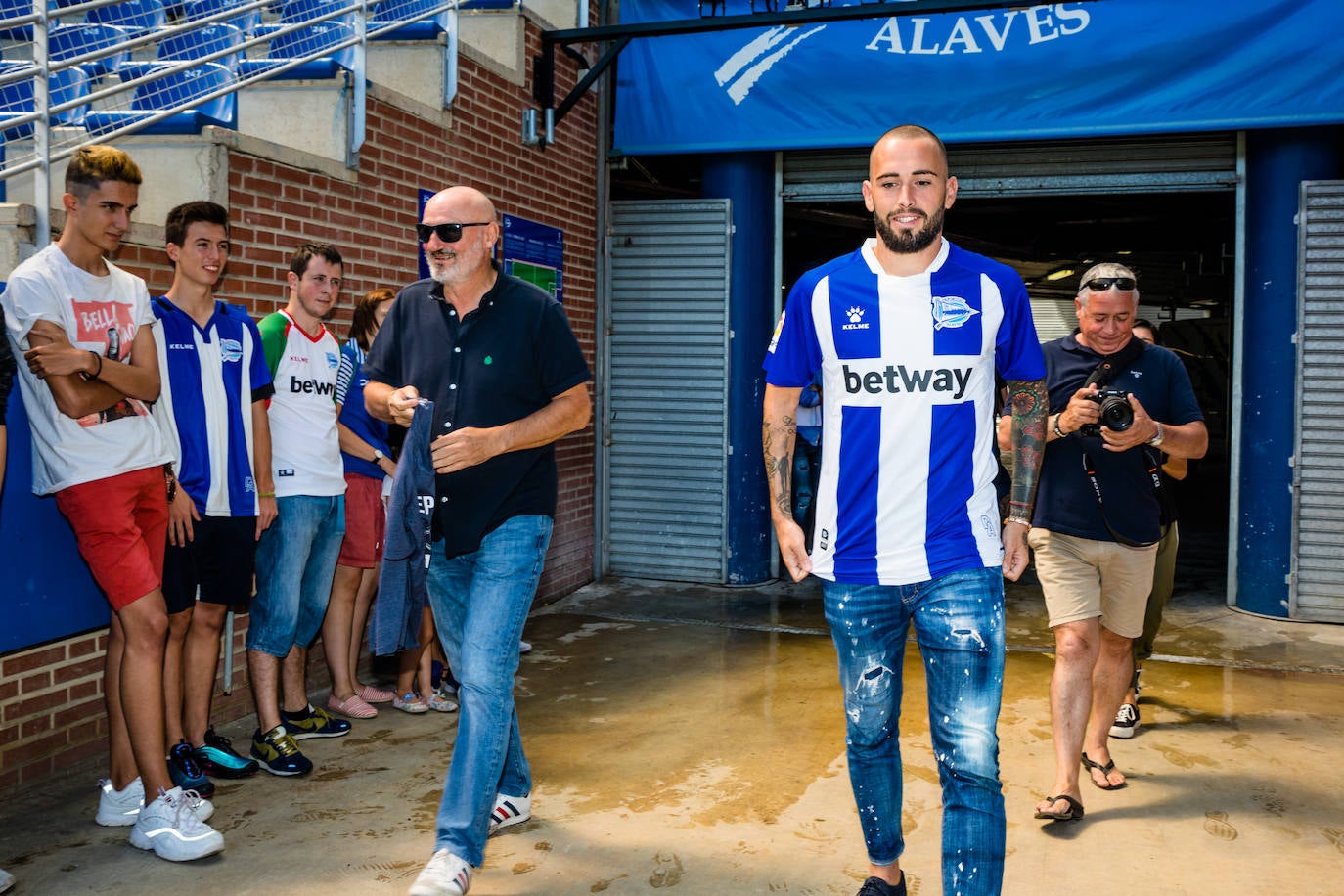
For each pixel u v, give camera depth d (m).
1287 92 6.40
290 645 4.14
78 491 3.17
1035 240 12.01
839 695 5.16
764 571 7.85
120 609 3.25
